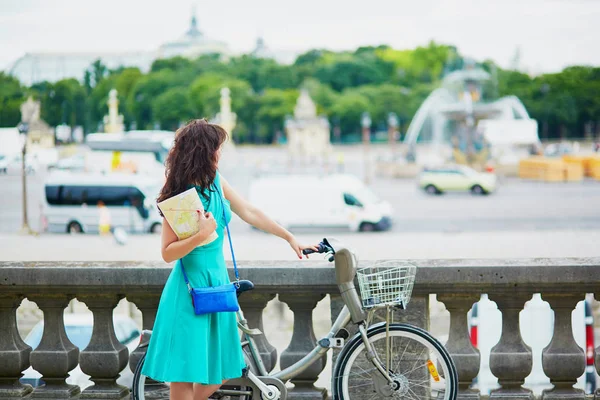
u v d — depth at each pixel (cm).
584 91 13938
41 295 525
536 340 925
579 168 7156
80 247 2805
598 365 509
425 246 2705
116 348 529
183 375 414
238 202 445
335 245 455
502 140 7125
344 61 14800
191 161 412
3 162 8006
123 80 14688
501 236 2950
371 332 460
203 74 14688
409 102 14088
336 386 462
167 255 407
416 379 473
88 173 3803
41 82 14738
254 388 452
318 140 11569
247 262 524
